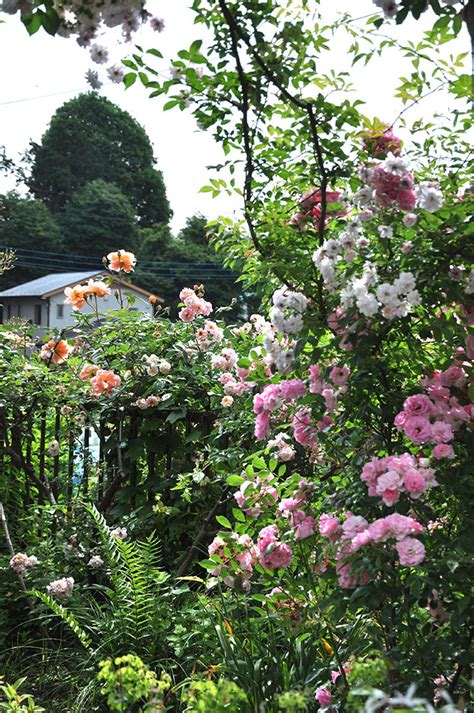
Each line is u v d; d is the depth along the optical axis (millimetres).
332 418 3086
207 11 3029
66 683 3578
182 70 3029
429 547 2643
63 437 4996
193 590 4188
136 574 3641
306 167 3217
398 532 2396
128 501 4695
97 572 4359
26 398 4730
